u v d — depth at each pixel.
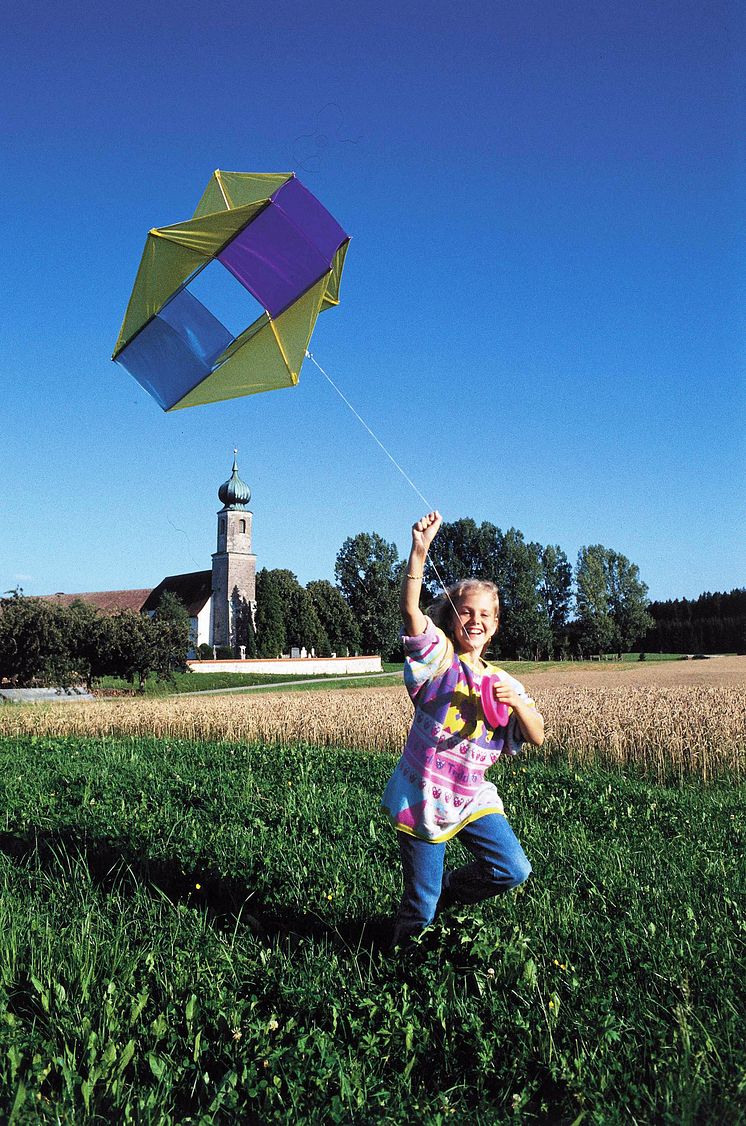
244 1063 3.09
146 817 6.73
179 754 11.66
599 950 3.97
